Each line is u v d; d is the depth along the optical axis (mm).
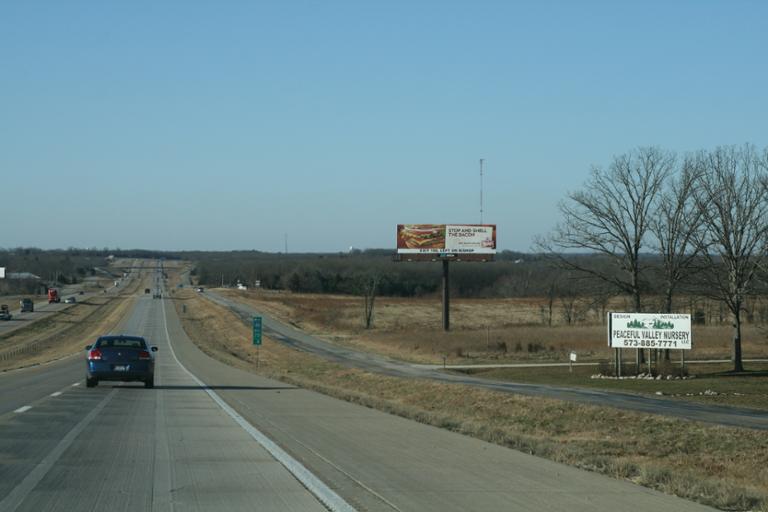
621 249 57531
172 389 27125
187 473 10625
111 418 17312
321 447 13352
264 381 32969
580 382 49469
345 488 9750
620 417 24812
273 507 8625
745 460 18406
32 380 31453
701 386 45750
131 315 127062
